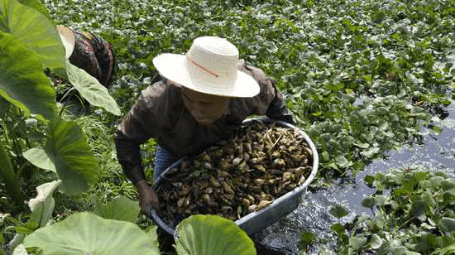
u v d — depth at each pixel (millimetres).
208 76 2676
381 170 4125
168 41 6094
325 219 3672
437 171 3951
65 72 3084
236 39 6281
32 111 2734
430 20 6930
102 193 3830
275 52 5910
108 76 5070
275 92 3330
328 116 4590
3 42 2600
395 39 6250
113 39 6188
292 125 3418
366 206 3551
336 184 3992
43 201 2273
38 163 2902
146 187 3080
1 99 3020
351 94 4969
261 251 3447
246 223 2912
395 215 3617
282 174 3139
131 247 1896
